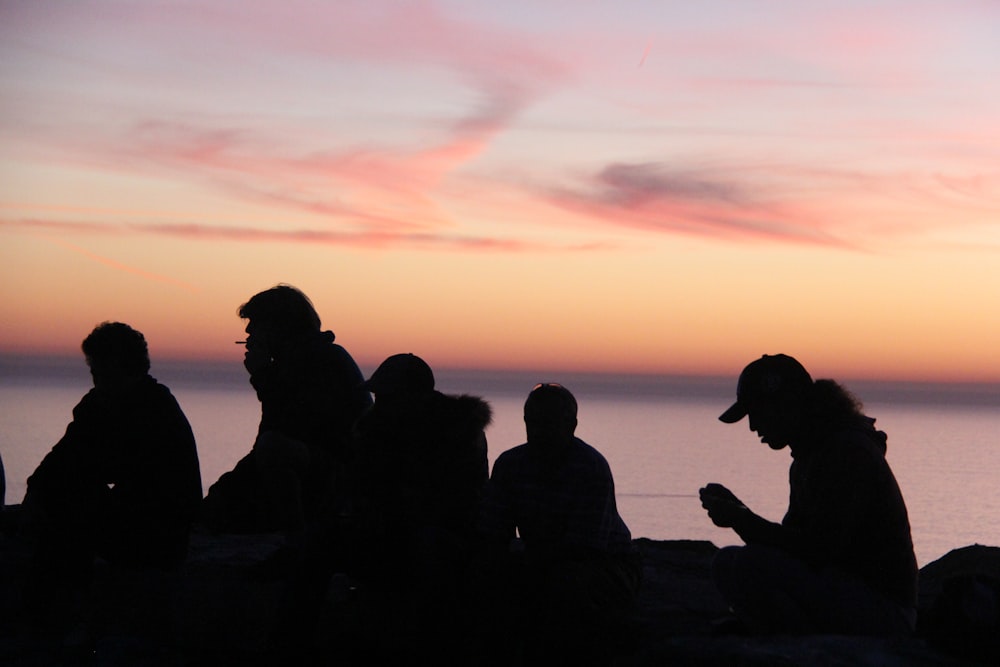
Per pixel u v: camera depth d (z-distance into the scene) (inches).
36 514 174.1
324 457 203.5
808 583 145.9
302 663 157.2
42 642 163.3
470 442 164.7
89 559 177.5
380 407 168.4
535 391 157.8
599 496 155.1
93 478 182.1
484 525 159.0
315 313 209.8
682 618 172.2
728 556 153.4
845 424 148.8
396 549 162.9
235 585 191.6
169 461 186.1
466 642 154.9
